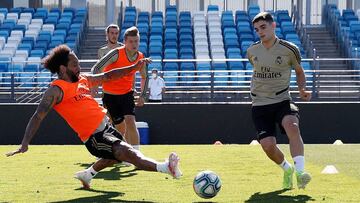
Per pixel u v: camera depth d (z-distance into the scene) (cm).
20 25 2628
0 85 2130
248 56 727
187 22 2714
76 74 648
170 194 688
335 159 1080
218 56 2439
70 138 1692
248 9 2770
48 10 2862
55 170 927
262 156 1120
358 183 764
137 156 639
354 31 2534
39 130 1689
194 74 2223
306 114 1706
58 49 646
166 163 628
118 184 767
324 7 2736
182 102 1861
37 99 1955
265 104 716
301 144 692
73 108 644
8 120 1700
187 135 1716
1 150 1346
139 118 1711
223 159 1073
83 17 2692
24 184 776
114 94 970
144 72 974
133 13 2764
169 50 2458
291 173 717
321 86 2006
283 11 2728
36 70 2291
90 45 2598
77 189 730
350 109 1705
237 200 646
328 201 637
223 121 1716
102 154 650
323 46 2545
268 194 684
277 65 709
